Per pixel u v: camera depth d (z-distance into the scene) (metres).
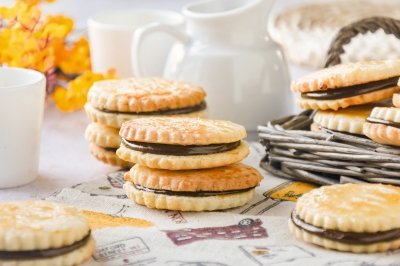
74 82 0.69
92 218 0.50
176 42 0.68
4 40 0.66
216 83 0.65
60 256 0.43
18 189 0.56
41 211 0.45
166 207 0.51
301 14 0.89
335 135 0.53
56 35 0.68
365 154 0.52
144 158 0.51
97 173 0.59
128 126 0.52
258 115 0.66
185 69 0.66
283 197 0.53
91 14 1.06
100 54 0.73
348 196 0.47
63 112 0.72
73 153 0.63
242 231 0.48
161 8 1.10
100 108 0.57
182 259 0.45
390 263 0.44
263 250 0.46
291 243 0.47
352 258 0.45
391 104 0.55
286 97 0.67
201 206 0.51
